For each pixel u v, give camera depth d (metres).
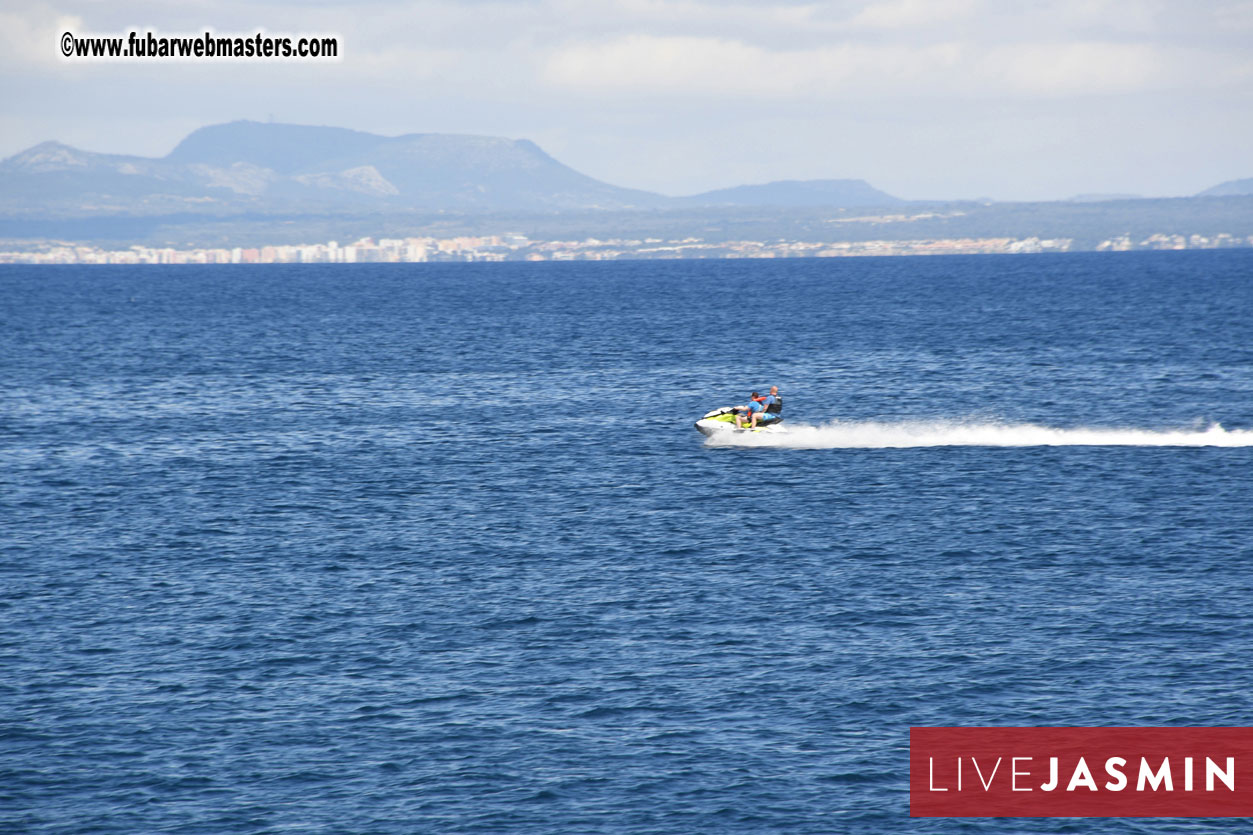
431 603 126.88
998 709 100.88
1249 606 123.00
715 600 127.00
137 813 86.19
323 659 111.69
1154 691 103.69
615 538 152.62
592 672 108.44
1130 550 144.12
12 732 97.31
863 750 94.56
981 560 140.62
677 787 89.31
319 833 83.81
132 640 116.50
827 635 116.75
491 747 95.00
